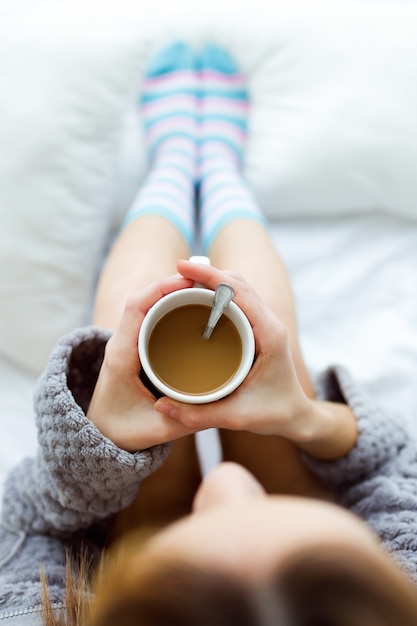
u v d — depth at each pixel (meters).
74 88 1.05
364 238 1.18
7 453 1.06
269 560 0.34
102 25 1.11
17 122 1.04
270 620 0.33
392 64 1.11
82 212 1.07
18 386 1.10
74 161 1.06
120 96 1.08
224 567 0.34
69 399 0.73
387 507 0.82
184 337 0.67
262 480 0.93
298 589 0.33
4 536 0.87
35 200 1.04
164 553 0.36
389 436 0.87
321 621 0.33
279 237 1.18
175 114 1.23
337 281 1.15
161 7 1.21
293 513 0.38
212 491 0.48
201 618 0.33
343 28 1.14
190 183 1.17
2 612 0.74
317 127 1.13
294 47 1.15
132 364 0.69
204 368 0.67
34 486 0.84
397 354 1.12
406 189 1.13
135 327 0.68
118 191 1.18
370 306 1.15
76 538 0.87
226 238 1.03
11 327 1.06
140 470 0.74
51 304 1.07
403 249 1.18
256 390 0.70
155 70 1.26
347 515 0.39
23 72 1.05
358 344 1.13
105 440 0.72
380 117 1.11
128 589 0.35
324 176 1.14
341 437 0.83
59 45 1.06
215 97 1.23
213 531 0.36
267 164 1.16
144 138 1.23
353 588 0.33
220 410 0.68
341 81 1.12
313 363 1.11
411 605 0.35
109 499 0.79
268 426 0.72
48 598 0.72
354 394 0.89
